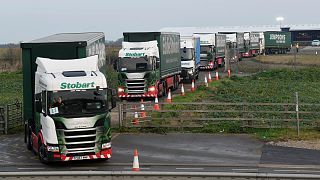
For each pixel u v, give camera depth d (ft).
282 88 195.21
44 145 81.82
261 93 177.06
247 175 73.10
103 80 82.53
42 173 76.18
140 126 114.01
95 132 80.23
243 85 207.92
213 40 290.35
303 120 109.91
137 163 78.59
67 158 79.66
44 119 80.89
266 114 122.72
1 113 115.96
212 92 182.80
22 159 89.10
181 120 114.83
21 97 186.60
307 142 98.68
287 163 82.89
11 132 116.57
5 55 376.07
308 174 73.82
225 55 311.27
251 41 420.36
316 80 232.12
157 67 164.76
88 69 86.58
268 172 76.13
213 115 122.52
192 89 188.14
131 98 165.89
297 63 328.90
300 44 633.61
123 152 93.40
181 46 221.87
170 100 144.97
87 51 95.25
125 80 162.50
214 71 297.33
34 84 93.56
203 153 91.71
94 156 80.64
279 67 303.89
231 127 112.06
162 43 172.55
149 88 162.30
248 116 120.57
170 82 188.44
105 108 81.46
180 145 99.04
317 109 135.13
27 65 94.07
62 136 79.15
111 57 290.56
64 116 79.05
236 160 85.71
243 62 364.79
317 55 409.28
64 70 85.71
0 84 239.71
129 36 168.35
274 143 98.84
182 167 81.25
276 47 479.00
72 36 110.32
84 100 80.74
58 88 80.64
